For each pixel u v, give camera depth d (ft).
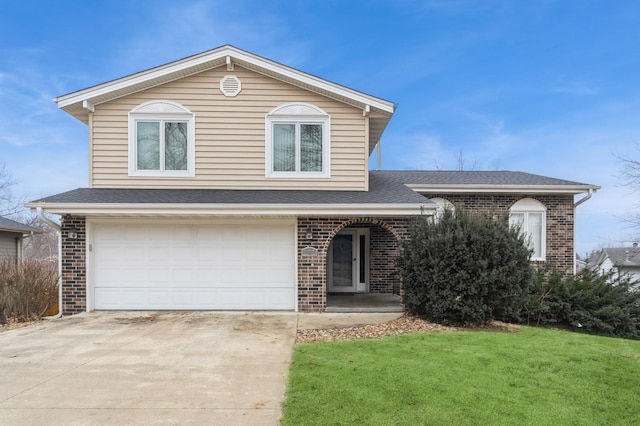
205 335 24.29
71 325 27.27
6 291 29.27
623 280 31.68
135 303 32.48
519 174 48.34
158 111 34.96
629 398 15.10
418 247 28.89
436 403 14.10
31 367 18.29
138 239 32.58
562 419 13.21
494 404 14.16
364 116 35.86
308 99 35.78
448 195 42.09
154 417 13.15
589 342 23.79
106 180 34.68
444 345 21.83
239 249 32.94
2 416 13.25
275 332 25.11
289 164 35.78
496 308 27.53
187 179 35.01
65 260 31.65
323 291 32.42
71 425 12.62
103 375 17.15
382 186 38.52
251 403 14.21
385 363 18.35
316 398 14.37
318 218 32.63
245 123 35.45
